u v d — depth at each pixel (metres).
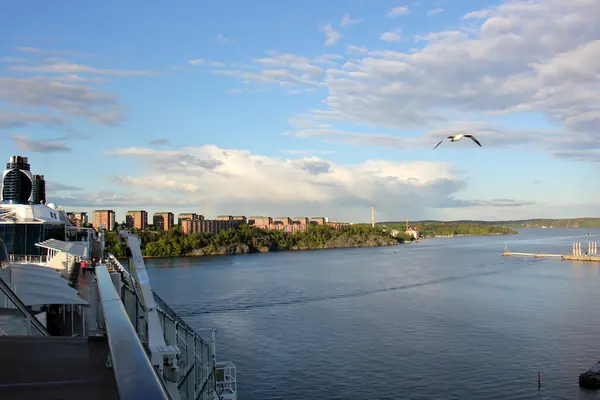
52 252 36.19
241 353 62.94
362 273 148.50
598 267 163.38
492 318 82.12
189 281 129.50
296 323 79.25
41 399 4.12
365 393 50.47
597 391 50.62
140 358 3.28
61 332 19.47
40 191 51.78
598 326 76.00
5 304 14.76
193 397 15.99
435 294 107.25
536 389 51.47
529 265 171.75
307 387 51.88
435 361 60.03
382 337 70.44
